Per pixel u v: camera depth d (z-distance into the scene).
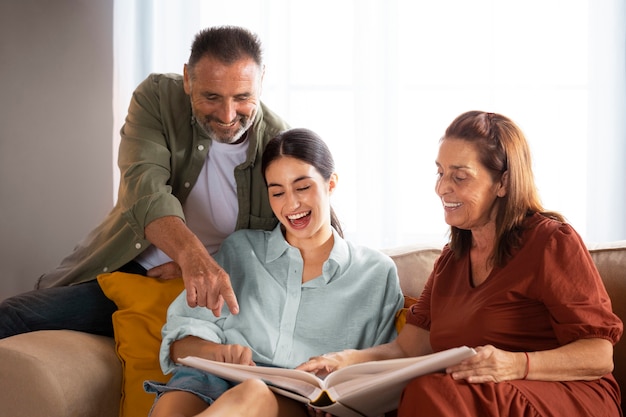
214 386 1.73
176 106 2.24
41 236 3.25
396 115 3.32
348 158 3.35
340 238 1.99
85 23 3.23
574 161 3.34
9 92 3.22
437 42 3.34
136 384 1.93
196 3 3.25
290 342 1.91
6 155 3.23
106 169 3.24
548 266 1.63
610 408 1.57
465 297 1.74
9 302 2.09
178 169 2.23
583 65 3.33
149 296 2.04
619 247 2.01
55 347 1.86
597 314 1.58
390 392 1.57
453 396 1.45
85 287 2.18
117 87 3.22
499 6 3.32
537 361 1.52
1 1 3.21
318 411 1.66
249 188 2.22
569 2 3.32
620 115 3.31
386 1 3.32
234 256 2.00
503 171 1.70
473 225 1.73
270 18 3.31
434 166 3.35
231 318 1.92
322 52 3.34
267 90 3.32
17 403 1.75
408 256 2.18
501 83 3.33
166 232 1.95
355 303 1.95
